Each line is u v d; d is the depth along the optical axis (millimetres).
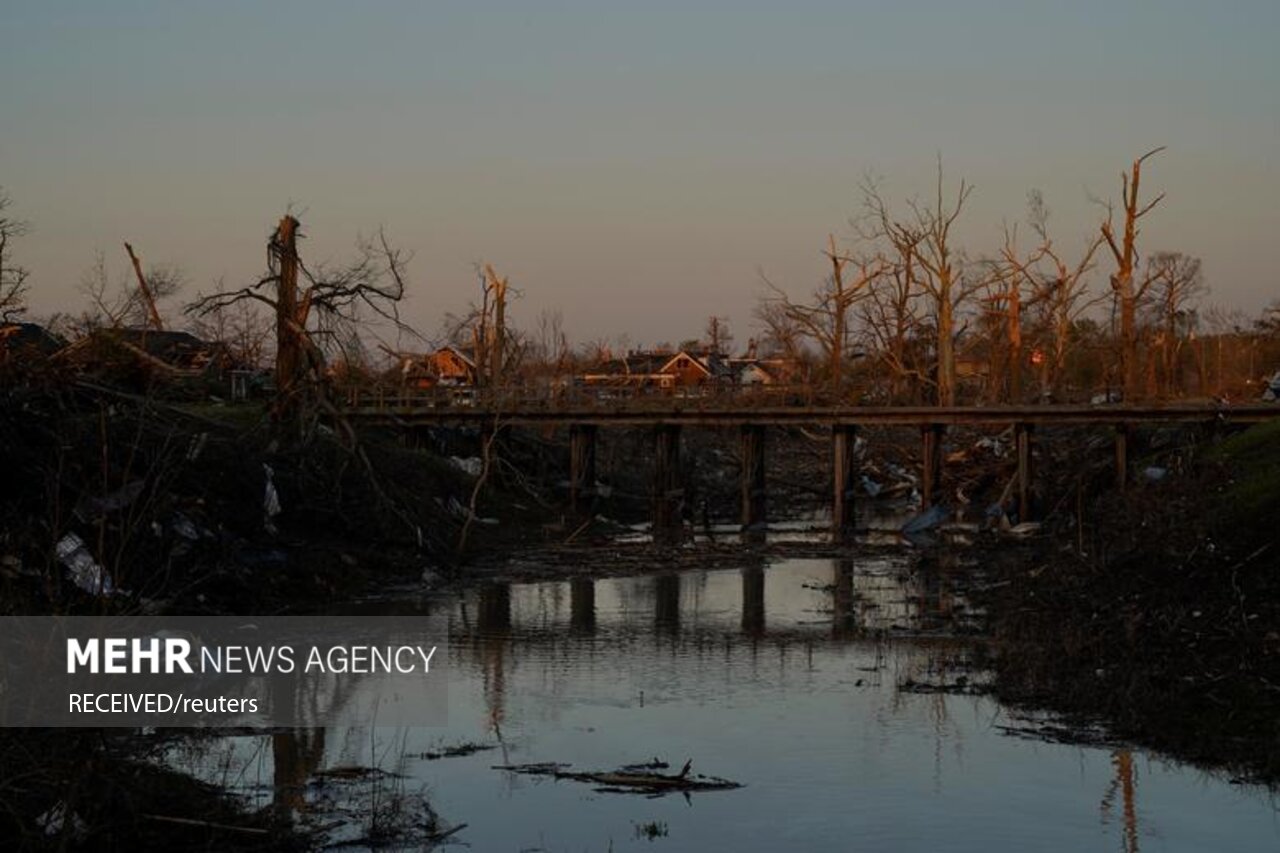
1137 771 16422
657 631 27719
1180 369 93312
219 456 31406
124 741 16344
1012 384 65000
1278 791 15516
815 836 14164
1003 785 15891
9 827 12820
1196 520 28500
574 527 50125
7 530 21125
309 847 13695
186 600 24984
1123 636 22531
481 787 15969
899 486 66750
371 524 36281
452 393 54406
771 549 43969
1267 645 20172
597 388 58125
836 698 20812
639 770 16609
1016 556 37344
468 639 26625
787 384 62125
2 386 25344
